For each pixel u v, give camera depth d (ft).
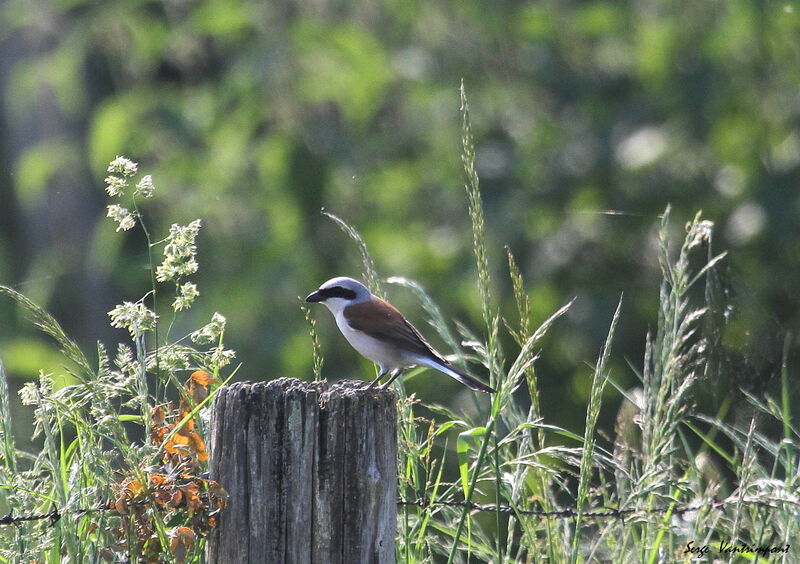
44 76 53.62
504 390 16.72
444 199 51.42
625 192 45.96
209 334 17.80
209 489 15.52
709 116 43.91
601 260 45.91
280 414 15.39
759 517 19.30
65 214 59.47
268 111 50.62
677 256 43.80
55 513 16.75
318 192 50.37
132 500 16.19
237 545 15.44
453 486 18.56
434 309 20.48
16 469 17.06
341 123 51.88
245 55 48.47
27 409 22.75
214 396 17.04
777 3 42.93
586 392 42.52
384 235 50.70
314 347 18.90
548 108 48.96
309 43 48.85
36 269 58.90
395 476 15.74
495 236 46.24
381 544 15.33
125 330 58.08
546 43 47.60
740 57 45.09
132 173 17.44
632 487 19.71
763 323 27.63
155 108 50.39
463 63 49.96
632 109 45.73
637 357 44.24
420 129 51.67
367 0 51.90
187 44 52.29
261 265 48.73
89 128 59.26
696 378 21.39
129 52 53.16
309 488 15.26
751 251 43.24
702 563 19.19
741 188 43.96
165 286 51.08
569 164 46.52
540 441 19.48
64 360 44.45
